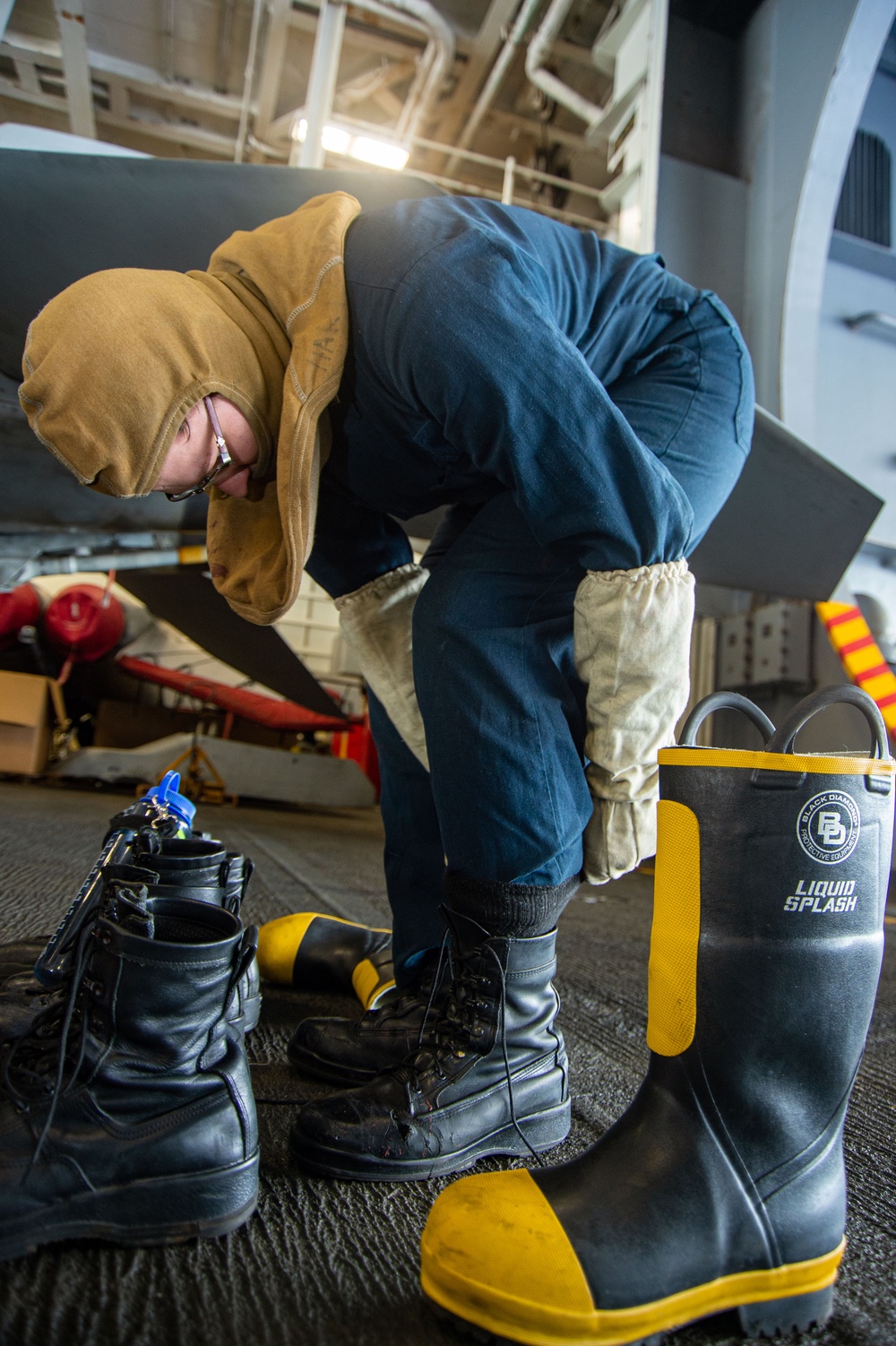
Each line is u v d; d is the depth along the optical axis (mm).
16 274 1353
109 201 1271
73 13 3984
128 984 532
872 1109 896
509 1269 448
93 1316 441
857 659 3043
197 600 4270
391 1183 643
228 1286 487
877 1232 625
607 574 635
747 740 3570
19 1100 516
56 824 2785
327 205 708
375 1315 473
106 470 613
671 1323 458
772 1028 488
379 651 927
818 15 2797
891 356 3473
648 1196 478
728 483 840
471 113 4453
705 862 506
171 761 5133
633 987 1390
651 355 838
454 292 595
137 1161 519
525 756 657
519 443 600
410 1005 835
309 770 5438
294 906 1775
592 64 3809
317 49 3318
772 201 2918
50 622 5379
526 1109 709
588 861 731
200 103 4645
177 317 622
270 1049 913
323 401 631
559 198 4477
